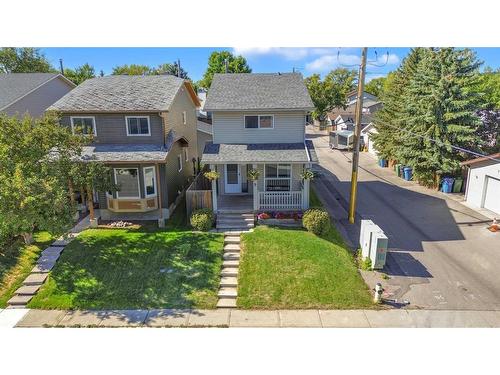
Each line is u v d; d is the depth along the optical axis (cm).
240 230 1652
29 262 1395
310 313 1130
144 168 1756
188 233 1594
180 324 1080
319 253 1427
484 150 2639
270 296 1202
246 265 1352
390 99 3225
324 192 2433
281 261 1372
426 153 2514
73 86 3075
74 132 1688
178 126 2177
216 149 1845
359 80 1712
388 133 3203
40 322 1101
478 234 1734
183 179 2314
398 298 1202
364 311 1138
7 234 1455
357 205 2153
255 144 1902
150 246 1484
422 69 2616
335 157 3772
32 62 4775
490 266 1420
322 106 6278
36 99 2598
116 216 1839
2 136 1398
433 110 2466
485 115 2717
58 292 1233
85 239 1553
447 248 1580
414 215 1995
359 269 1391
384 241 1348
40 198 1218
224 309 1155
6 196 1191
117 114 1805
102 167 1598
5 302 1200
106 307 1163
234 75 2194
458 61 2447
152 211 1847
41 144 1477
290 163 1717
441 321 1086
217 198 1962
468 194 2222
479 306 1162
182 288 1244
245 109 1836
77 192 1958
